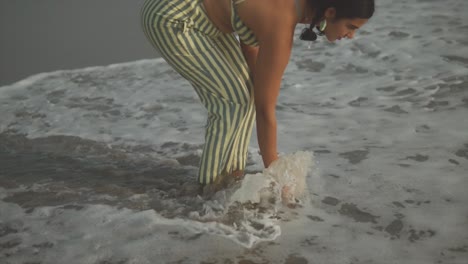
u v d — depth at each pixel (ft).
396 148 10.43
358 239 7.55
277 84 7.70
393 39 17.53
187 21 7.95
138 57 17.35
